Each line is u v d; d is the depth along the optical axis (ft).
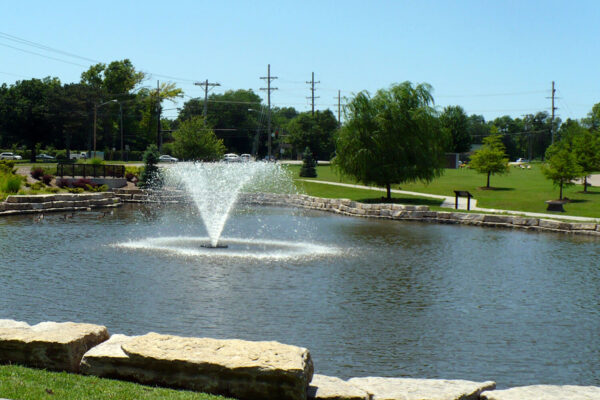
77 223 108.37
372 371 34.94
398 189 190.90
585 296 55.36
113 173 187.21
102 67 414.21
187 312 46.37
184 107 516.32
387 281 60.64
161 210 142.41
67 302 48.19
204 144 244.63
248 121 513.45
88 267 63.77
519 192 175.83
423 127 155.94
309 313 47.11
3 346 26.27
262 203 169.68
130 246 79.92
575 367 36.47
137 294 51.85
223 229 104.27
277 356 24.62
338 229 108.37
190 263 67.97
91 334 27.37
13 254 71.05
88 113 357.41
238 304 49.34
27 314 44.14
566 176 154.40
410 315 47.50
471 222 121.60
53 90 351.46
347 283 59.11
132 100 416.46
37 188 156.56
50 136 352.69
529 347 40.14
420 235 101.40
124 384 24.27
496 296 54.90
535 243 93.35
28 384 23.18
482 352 38.91
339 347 39.09
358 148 158.10
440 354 38.29
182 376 24.52
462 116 433.48
